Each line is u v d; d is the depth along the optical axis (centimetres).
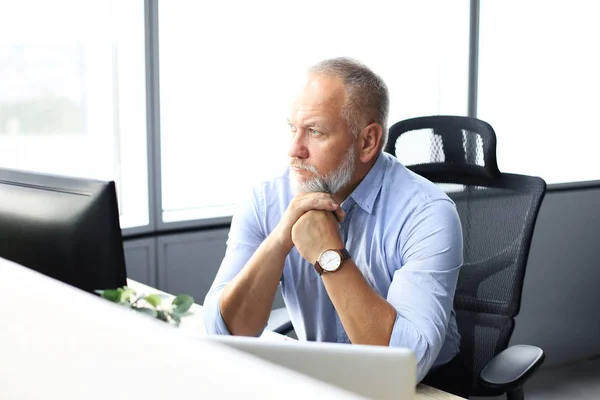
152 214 290
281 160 322
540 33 388
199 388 38
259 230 185
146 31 279
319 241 159
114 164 284
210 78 298
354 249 177
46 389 45
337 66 169
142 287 209
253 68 307
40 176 155
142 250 289
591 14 401
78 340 44
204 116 300
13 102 260
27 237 153
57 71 268
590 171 411
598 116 411
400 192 173
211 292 177
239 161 312
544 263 399
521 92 386
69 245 148
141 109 284
